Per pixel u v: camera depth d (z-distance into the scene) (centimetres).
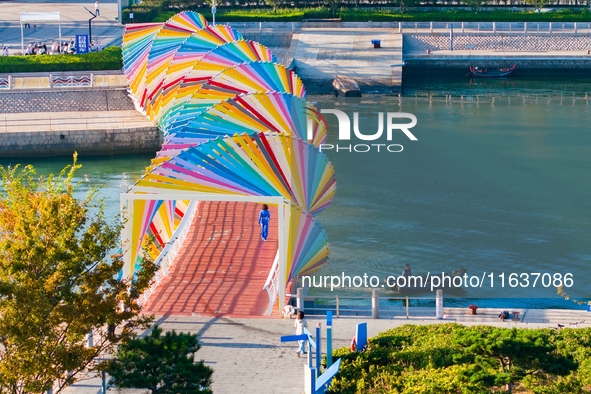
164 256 6194
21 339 3850
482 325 5244
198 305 5653
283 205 5694
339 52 14700
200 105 7669
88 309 4128
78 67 12281
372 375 4509
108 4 16862
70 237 4134
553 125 11612
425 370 4475
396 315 5734
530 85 14400
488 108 12644
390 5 16525
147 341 4072
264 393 4575
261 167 6047
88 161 10388
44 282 4047
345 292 6656
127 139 10550
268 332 5278
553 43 15412
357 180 9312
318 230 5988
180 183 5881
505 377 4203
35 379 3997
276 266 5994
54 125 10688
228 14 15650
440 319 5622
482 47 15412
